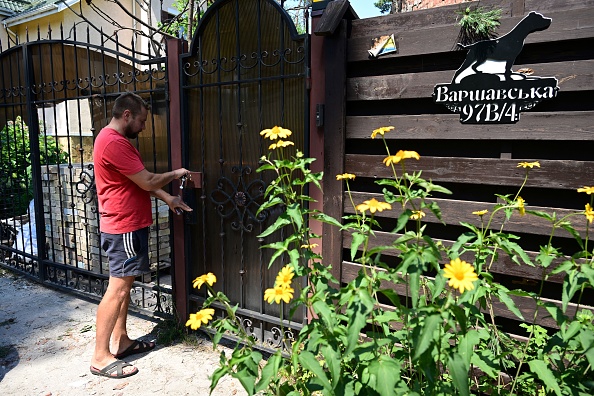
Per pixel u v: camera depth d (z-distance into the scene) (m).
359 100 2.78
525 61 2.34
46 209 4.92
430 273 2.68
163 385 2.96
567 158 2.31
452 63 2.52
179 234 3.60
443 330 1.66
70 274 4.89
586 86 2.17
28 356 3.34
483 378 2.19
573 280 1.59
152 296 3.91
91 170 4.41
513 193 2.45
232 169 3.35
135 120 3.11
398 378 1.50
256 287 3.32
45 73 4.58
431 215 2.61
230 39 3.27
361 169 2.80
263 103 3.18
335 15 2.70
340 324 1.83
